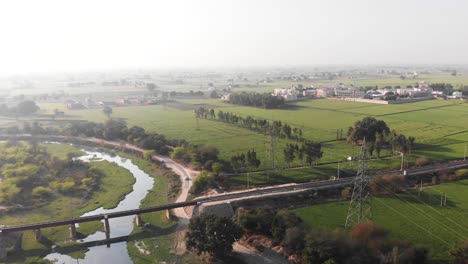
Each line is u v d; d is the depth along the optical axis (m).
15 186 158.75
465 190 141.75
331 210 128.50
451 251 92.38
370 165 173.25
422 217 119.94
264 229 112.75
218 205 130.00
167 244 115.62
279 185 151.00
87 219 122.69
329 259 89.56
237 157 171.25
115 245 117.38
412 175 154.12
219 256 105.31
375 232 102.88
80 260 109.00
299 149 185.38
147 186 169.75
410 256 90.50
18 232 123.12
